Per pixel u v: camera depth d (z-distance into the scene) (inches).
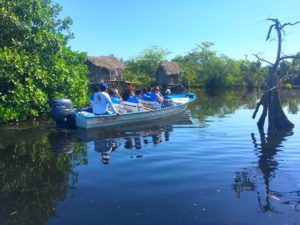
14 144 436.8
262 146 426.0
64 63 712.4
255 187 277.0
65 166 338.0
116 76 1692.9
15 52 605.6
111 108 573.0
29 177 306.7
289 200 250.5
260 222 216.1
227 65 2389.3
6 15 610.2
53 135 493.0
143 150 403.5
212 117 710.5
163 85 1902.1
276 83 555.2
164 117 694.5
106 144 435.2
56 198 257.0
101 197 258.1
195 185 281.7
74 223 216.7
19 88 589.0
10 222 219.5
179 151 398.3
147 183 287.1
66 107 541.6
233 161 354.9
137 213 229.6
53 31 730.2
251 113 788.6
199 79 2437.3
